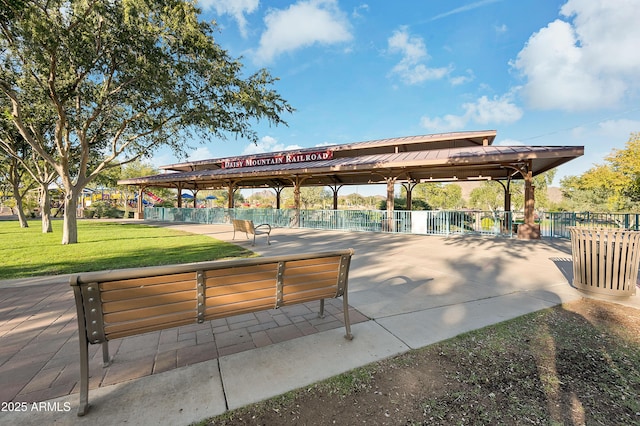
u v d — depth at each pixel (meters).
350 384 2.12
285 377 2.19
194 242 9.95
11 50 7.83
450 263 6.50
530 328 3.07
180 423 1.73
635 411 1.85
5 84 7.81
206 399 1.94
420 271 5.71
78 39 7.33
